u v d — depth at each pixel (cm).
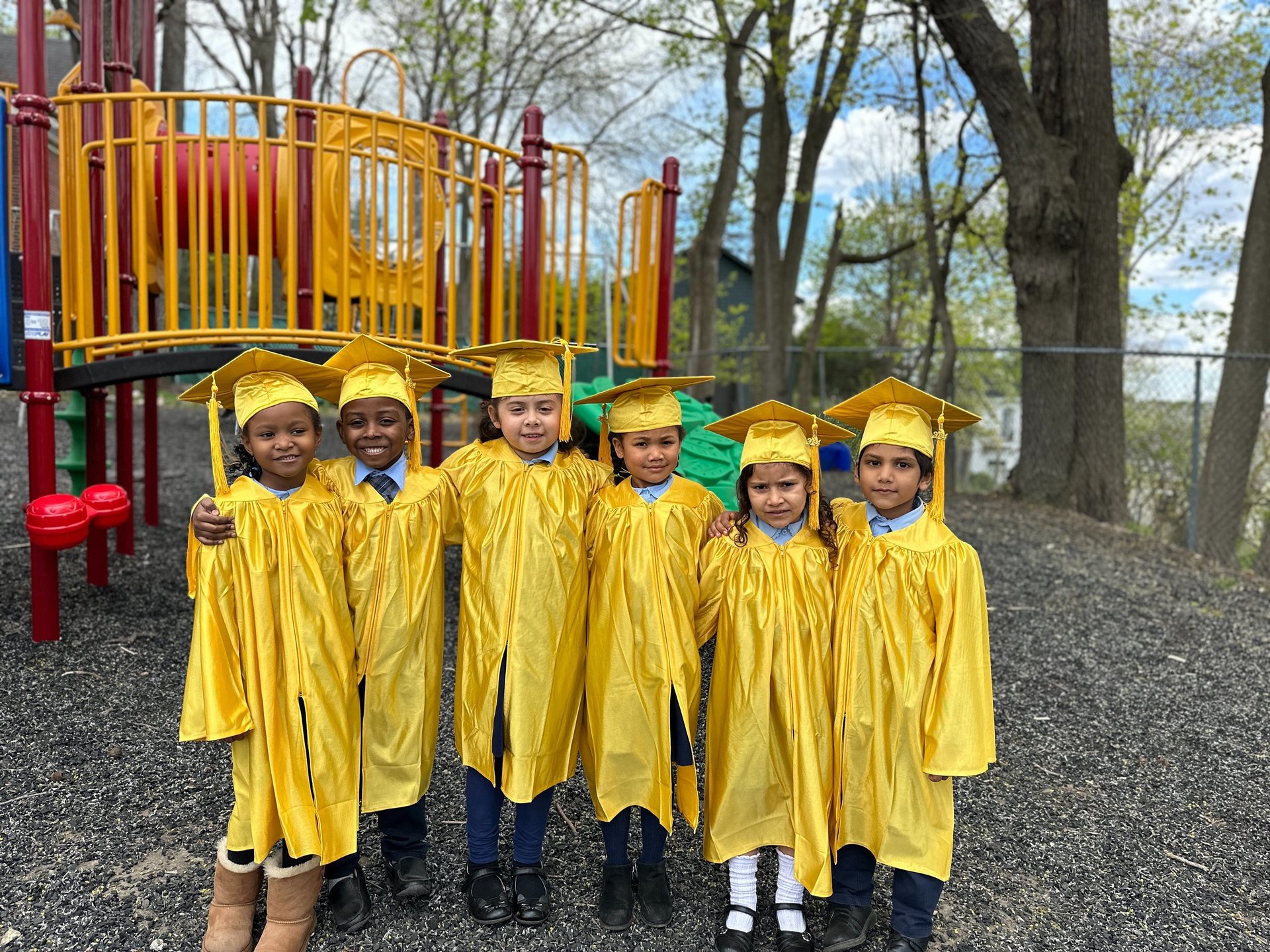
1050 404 895
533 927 240
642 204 534
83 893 247
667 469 246
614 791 235
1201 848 300
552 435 243
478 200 546
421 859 248
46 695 358
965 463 1597
